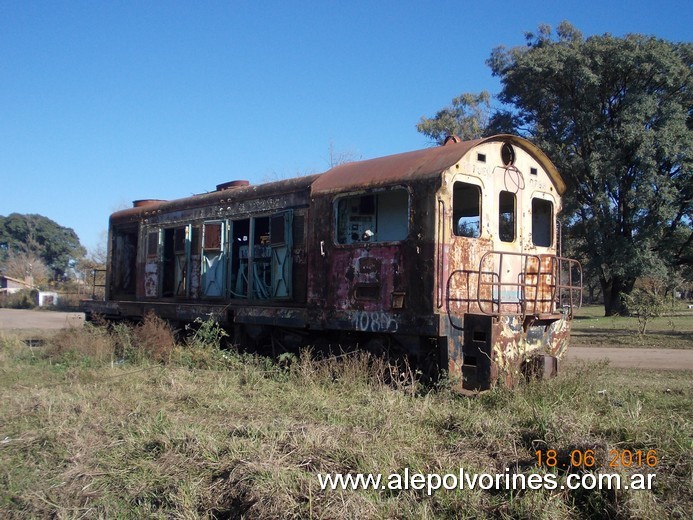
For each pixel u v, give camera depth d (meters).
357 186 9.40
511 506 4.59
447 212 8.39
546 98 29.64
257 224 12.10
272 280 11.01
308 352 9.73
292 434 6.09
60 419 7.45
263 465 5.27
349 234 9.87
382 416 6.75
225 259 12.35
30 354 12.99
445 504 4.74
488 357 7.99
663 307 19.31
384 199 9.73
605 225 29.42
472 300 8.59
